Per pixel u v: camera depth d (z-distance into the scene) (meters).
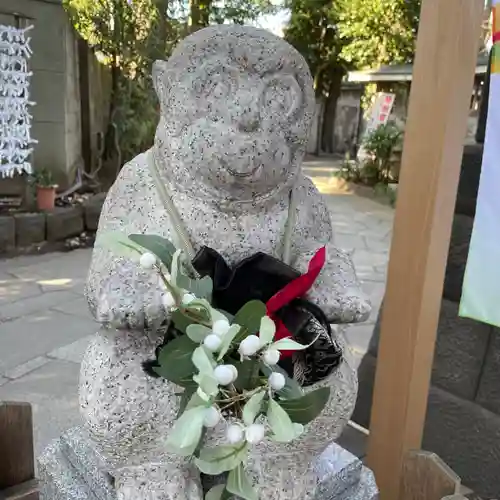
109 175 6.48
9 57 4.64
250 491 0.78
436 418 2.20
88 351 1.06
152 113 6.31
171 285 0.81
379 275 4.76
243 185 0.98
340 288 1.00
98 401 0.99
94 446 1.12
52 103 5.42
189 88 0.98
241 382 0.79
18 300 3.71
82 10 5.54
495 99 1.63
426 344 1.65
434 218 1.56
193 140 0.97
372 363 2.39
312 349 0.92
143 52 5.75
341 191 9.55
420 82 1.56
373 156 9.66
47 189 5.18
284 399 0.81
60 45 5.37
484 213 1.69
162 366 0.82
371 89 10.65
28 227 4.95
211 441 1.03
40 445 2.13
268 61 0.97
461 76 1.49
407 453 1.31
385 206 8.24
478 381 2.09
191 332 0.78
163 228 1.02
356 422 2.42
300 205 1.10
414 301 1.62
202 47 0.98
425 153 1.56
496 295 1.70
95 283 0.97
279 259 1.05
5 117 4.70
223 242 1.03
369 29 9.26
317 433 1.09
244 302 0.94
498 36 1.60
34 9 5.08
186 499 1.06
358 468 1.29
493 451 2.03
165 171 1.04
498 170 1.65
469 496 2.03
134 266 0.95
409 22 9.00
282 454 1.12
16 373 2.70
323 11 10.06
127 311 0.91
